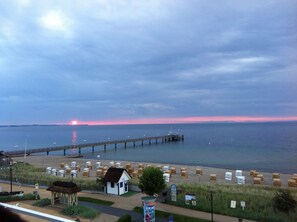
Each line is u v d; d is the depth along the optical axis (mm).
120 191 41469
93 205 35719
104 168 67875
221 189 43094
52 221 5086
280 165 86625
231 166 85875
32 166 75188
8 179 51781
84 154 121750
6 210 3770
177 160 99625
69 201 33812
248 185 52656
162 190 36938
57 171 65375
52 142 195875
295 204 32719
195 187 43594
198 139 193125
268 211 32375
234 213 32375
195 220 30422
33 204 34781
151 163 89125
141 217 31172
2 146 171375
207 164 89812
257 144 149375
